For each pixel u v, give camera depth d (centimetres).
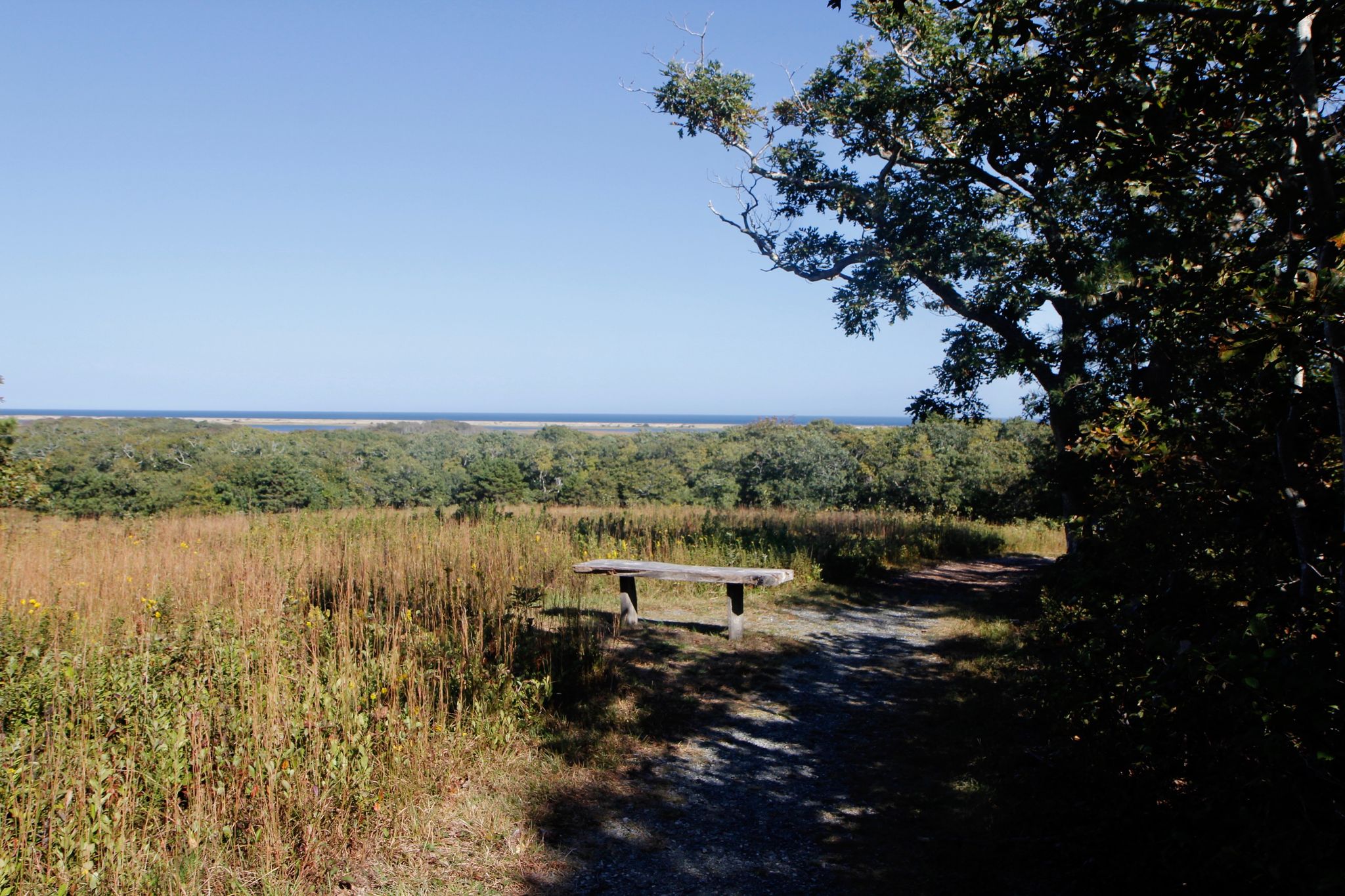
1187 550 411
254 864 359
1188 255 491
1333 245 321
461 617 724
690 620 931
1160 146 432
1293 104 366
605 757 514
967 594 1240
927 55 1095
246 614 660
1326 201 347
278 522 1377
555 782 475
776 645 831
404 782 430
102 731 443
